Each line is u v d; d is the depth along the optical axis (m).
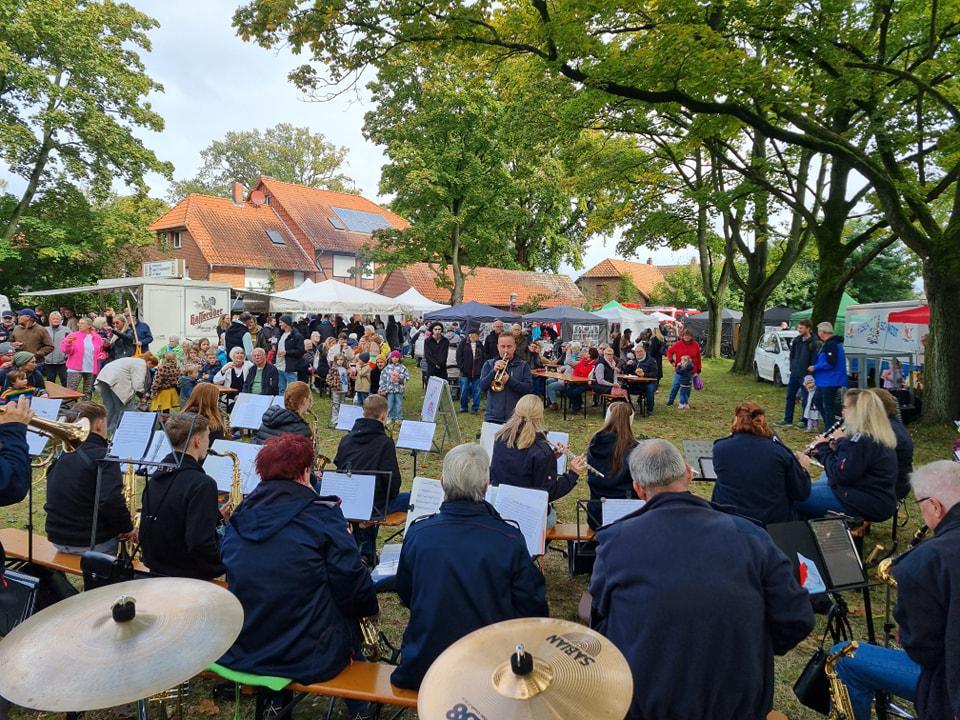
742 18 9.12
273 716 2.85
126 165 23.67
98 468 3.52
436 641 2.47
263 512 2.78
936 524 2.40
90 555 2.80
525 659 1.56
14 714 3.17
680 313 39.59
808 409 10.48
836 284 14.32
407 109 24.59
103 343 12.52
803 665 3.63
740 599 2.03
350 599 2.79
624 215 20.42
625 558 2.19
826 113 11.14
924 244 10.21
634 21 9.66
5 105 21.86
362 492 4.20
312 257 37.69
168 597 2.00
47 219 24.05
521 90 13.37
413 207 26.06
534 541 3.48
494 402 7.38
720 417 11.98
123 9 23.27
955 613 2.08
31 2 20.47
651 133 16.95
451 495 2.69
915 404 10.59
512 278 38.25
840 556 3.07
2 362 8.91
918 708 2.23
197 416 3.39
